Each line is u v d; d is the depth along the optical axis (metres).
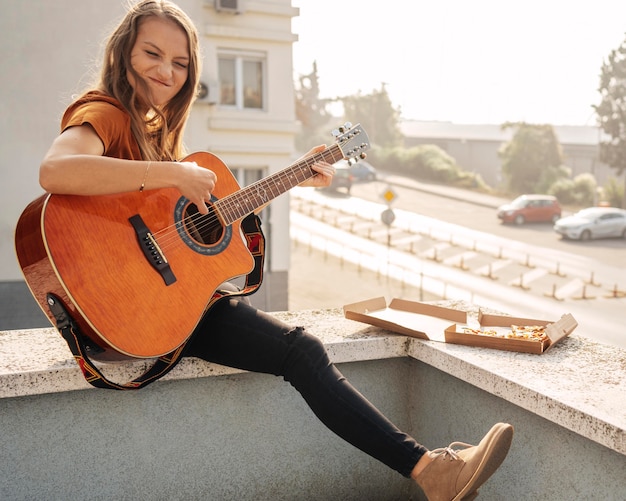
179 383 2.08
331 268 30.80
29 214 1.72
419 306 2.54
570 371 1.91
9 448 1.90
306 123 86.19
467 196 61.28
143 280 1.78
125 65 1.86
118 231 1.78
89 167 1.64
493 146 72.94
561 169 61.94
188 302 1.83
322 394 1.79
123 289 1.74
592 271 31.23
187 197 1.78
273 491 2.25
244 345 1.86
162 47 1.87
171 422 2.09
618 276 30.28
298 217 48.47
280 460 2.24
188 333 1.81
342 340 2.20
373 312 2.52
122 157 1.84
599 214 40.16
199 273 1.88
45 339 2.17
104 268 1.72
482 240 39.59
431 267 31.73
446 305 2.81
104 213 1.77
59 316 1.70
